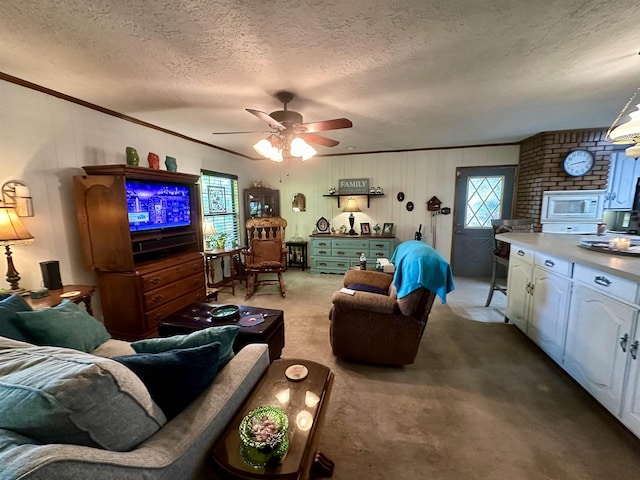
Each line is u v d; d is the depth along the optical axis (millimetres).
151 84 2215
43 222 2303
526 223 3566
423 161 4934
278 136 2613
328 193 5348
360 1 1314
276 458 871
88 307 2283
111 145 2836
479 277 4883
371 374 2176
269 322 2084
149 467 721
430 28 1536
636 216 3977
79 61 1848
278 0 1298
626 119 3203
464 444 1526
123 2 1297
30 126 2191
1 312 1347
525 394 1919
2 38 1577
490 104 2723
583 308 1839
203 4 1321
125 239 2480
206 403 1004
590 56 1840
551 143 3809
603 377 1668
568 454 1456
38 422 665
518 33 1584
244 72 2025
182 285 3082
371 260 4930
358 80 2170
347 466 1403
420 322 2123
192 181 3301
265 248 4414
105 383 755
